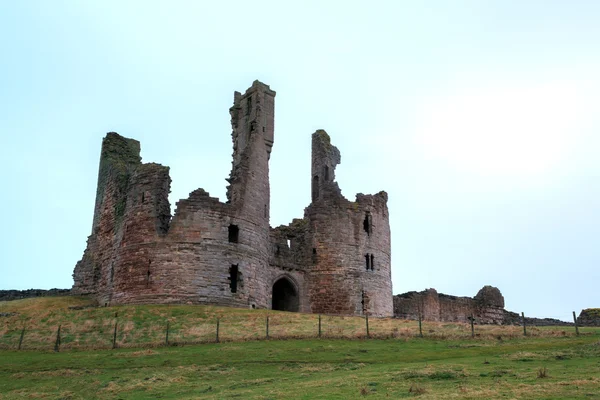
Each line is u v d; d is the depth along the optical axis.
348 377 25.89
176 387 26.64
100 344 38.22
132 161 64.75
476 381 23.14
